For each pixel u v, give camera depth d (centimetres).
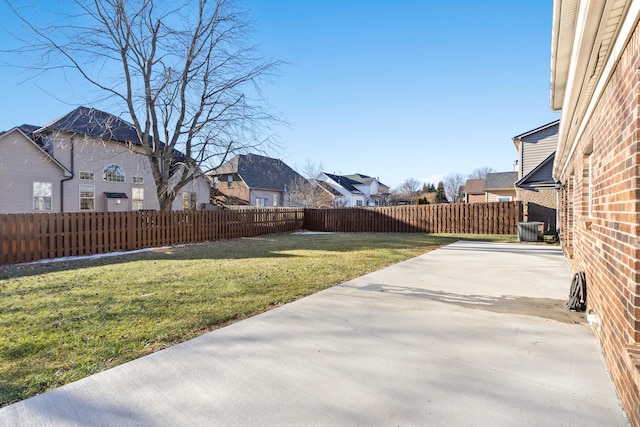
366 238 1330
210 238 1304
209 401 223
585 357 287
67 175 1916
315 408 216
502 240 1220
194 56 1322
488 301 450
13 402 221
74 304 435
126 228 1016
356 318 385
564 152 682
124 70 1267
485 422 203
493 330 348
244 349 303
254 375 257
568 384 245
